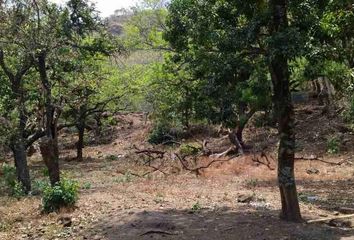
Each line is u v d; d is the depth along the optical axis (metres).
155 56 45.84
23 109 17.28
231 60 9.55
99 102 27.52
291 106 9.99
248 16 9.62
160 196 14.97
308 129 29.17
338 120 28.64
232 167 21.56
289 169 10.28
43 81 15.12
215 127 32.91
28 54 15.15
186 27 13.62
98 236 10.09
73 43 17.45
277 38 8.52
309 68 10.34
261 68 10.31
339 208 12.41
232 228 10.06
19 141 18.03
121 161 31.45
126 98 31.30
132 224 10.55
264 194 15.06
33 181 21.17
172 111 24.39
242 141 27.09
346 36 10.86
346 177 18.47
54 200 13.02
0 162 26.95
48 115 14.80
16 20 14.94
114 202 13.90
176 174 20.53
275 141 27.47
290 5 9.11
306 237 9.45
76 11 17.41
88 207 13.25
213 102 11.84
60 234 10.62
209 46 10.67
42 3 15.39
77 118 27.59
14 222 12.17
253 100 10.91
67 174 24.58
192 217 11.11
